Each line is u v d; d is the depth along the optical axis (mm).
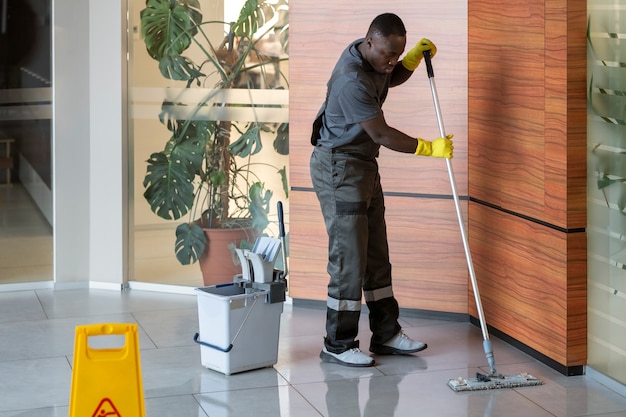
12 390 4395
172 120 6164
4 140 6188
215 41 6023
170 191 6207
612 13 4164
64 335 5262
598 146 4289
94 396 3359
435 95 4605
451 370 4625
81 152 6273
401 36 4430
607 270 4301
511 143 4828
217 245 6133
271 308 4637
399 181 5438
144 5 6121
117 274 6297
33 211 6277
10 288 6254
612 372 4324
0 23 6129
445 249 5395
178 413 4094
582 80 4324
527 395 4273
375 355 4891
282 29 5867
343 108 4449
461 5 5203
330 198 4633
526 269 4758
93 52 6203
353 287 4656
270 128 5965
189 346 5047
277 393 4328
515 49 4742
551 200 4484
